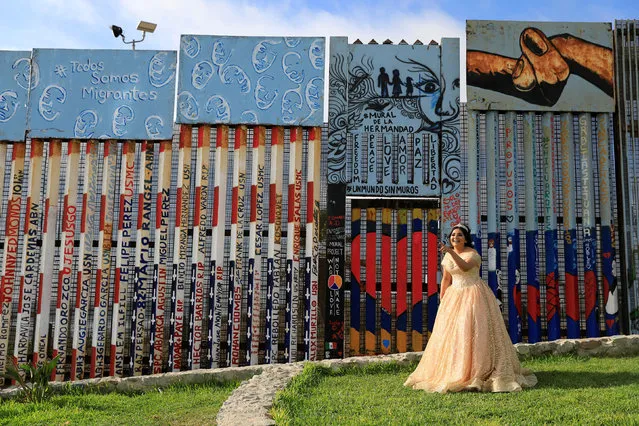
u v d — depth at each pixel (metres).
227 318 9.64
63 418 5.50
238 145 9.92
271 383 5.89
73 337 9.52
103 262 9.68
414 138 9.79
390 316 9.38
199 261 9.62
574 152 9.84
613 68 9.93
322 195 9.76
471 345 5.37
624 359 6.78
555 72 9.87
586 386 5.41
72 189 9.91
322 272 9.50
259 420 4.62
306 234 9.69
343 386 5.92
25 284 9.68
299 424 4.47
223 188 9.84
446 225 9.50
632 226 9.43
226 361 9.52
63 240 9.76
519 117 9.99
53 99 10.09
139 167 10.12
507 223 9.55
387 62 10.00
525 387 5.38
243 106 9.95
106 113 10.05
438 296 9.41
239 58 10.09
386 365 6.71
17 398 6.56
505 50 9.93
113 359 9.38
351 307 9.41
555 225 9.55
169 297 9.73
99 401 6.27
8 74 10.19
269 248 9.65
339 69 9.99
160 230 9.74
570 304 9.35
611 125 9.88
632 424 4.12
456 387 5.25
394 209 9.71
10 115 10.08
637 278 9.30
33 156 9.99
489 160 9.70
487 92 9.80
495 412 4.56
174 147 10.20
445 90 9.89
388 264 9.52
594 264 9.45
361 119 9.85
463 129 9.82
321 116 9.89
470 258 5.62
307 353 9.31
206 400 6.02
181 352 9.50
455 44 10.02
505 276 9.44
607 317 9.30
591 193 9.65
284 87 9.99
